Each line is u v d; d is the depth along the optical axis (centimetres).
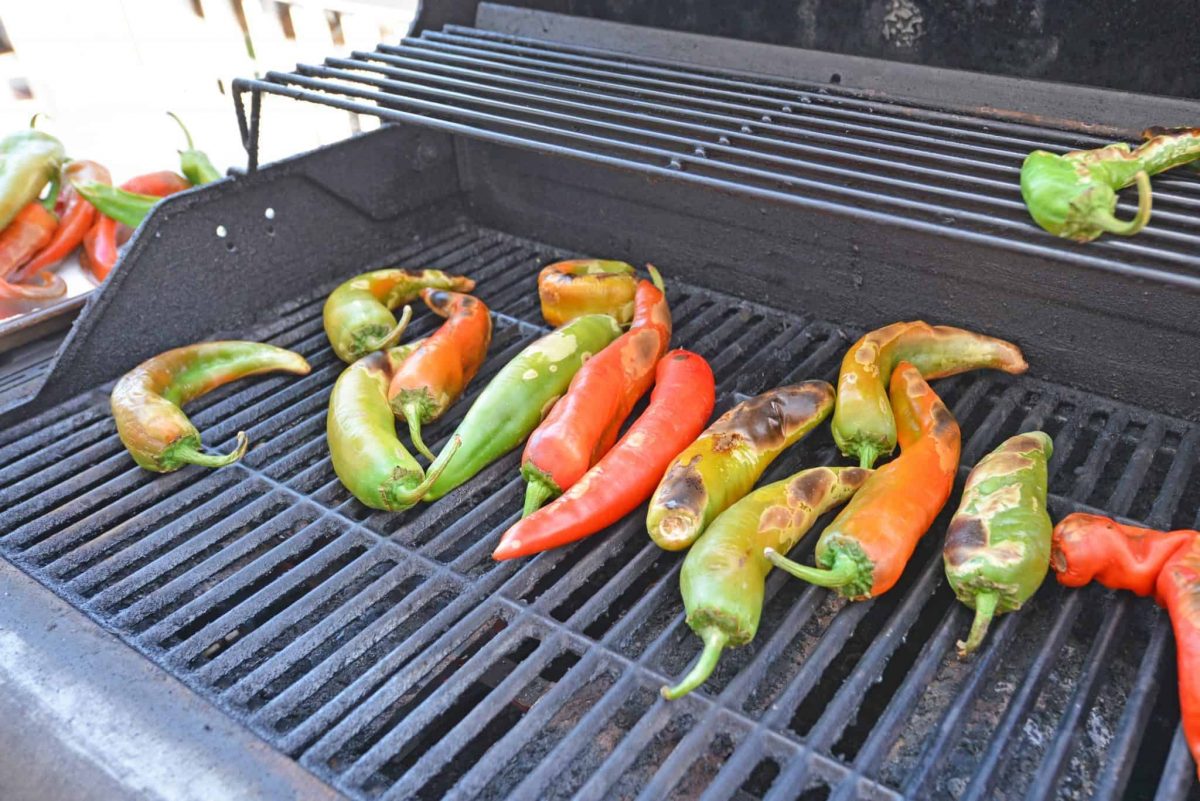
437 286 158
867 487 105
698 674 86
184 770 83
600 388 120
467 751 99
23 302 175
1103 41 125
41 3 275
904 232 140
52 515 118
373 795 83
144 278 143
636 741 85
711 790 81
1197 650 82
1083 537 95
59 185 192
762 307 162
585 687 97
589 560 107
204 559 119
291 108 273
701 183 100
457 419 135
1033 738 89
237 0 265
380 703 90
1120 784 79
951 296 141
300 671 102
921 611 104
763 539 97
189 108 288
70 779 84
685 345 153
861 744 96
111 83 288
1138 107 124
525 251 185
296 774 83
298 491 123
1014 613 96
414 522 114
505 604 101
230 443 133
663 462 113
